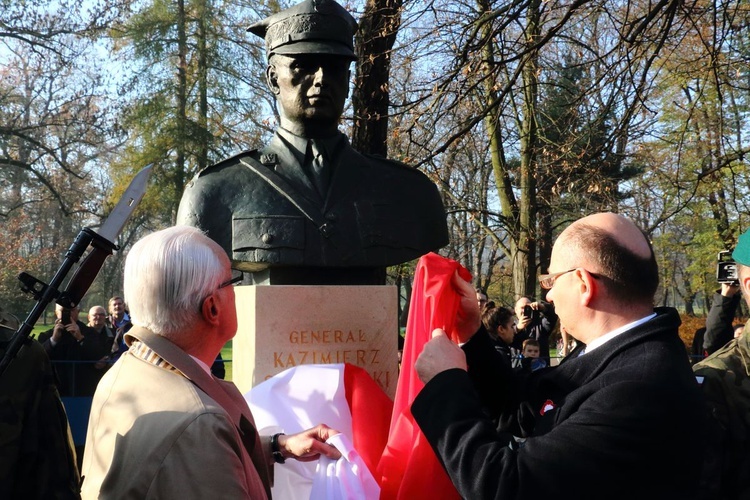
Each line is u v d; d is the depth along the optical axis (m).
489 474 1.72
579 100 7.14
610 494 1.67
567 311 1.97
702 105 10.27
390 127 8.45
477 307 2.38
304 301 2.72
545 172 10.59
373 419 2.48
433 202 3.05
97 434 1.67
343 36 2.87
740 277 2.50
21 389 2.34
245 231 2.77
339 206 2.86
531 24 6.62
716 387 2.38
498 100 6.12
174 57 18.27
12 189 23.41
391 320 2.84
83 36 15.19
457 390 1.88
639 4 8.38
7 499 2.28
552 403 1.99
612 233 1.94
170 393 1.63
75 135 16.28
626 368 1.78
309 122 2.90
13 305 23.84
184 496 1.50
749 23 8.07
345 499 2.05
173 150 18.28
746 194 13.24
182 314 1.73
